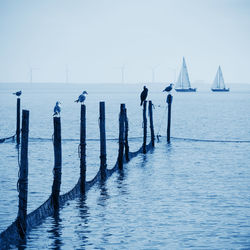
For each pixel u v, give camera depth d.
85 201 24.56
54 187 22.48
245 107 129.38
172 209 23.16
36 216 20.88
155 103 151.25
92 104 143.75
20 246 18.53
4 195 26.14
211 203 24.20
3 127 70.31
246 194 26.03
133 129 67.00
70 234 19.73
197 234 19.67
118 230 20.17
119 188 27.44
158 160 37.12
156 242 18.81
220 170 32.97
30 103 150.12
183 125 74.12
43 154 40.19
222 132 63.72
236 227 20.47
